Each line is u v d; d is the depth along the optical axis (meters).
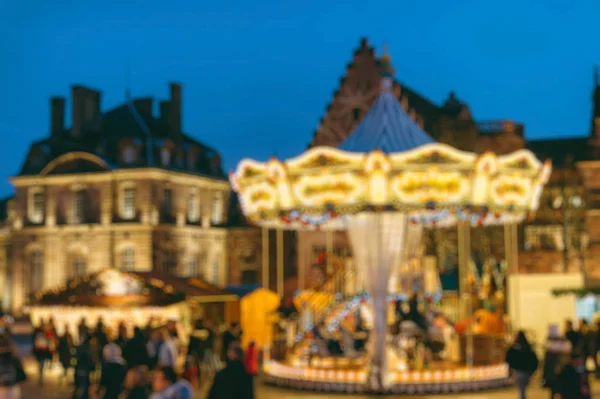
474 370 26.95
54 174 74.62
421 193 24.48
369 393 25.44
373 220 26.05
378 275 25.94
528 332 38.16
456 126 63.69
